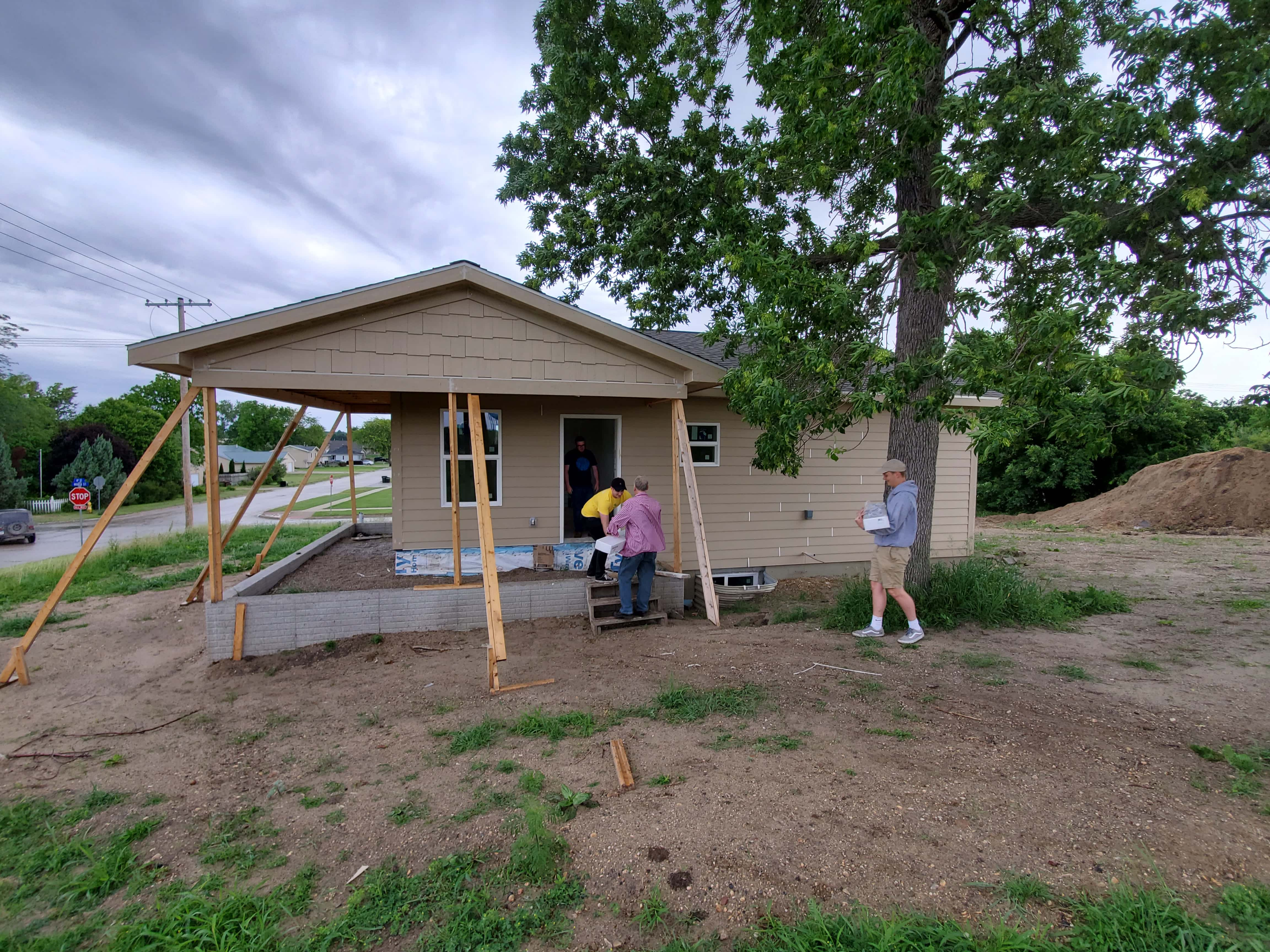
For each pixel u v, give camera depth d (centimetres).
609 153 1253
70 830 348
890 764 359
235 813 360
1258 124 494
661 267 1077
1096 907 242
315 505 3612
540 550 888
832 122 630
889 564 598
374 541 1235
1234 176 502
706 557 752
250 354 654
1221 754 352
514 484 916
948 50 702
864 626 658
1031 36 740
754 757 379
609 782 361
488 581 567
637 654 609
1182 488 1833
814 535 1067
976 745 379
